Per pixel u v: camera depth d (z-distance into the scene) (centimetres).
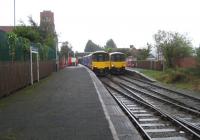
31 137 1062
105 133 1117
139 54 8469
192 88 3073
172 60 5034
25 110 1575
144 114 1736
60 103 1814
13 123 1277
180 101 2256
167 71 4375
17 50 2489
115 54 5981
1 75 1956
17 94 2227
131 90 3103
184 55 4984
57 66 5788
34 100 1928
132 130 1180
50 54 4897
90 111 1558
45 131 1145
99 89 2619
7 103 1803
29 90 2489
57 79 3712
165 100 2227
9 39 2256
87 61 7712
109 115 1466
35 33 4684
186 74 3766
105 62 5775
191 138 1177
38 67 3388
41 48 3828
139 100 2258
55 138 1052
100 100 1947
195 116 1684
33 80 3136
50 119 1359
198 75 3719
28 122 1297
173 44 5012
